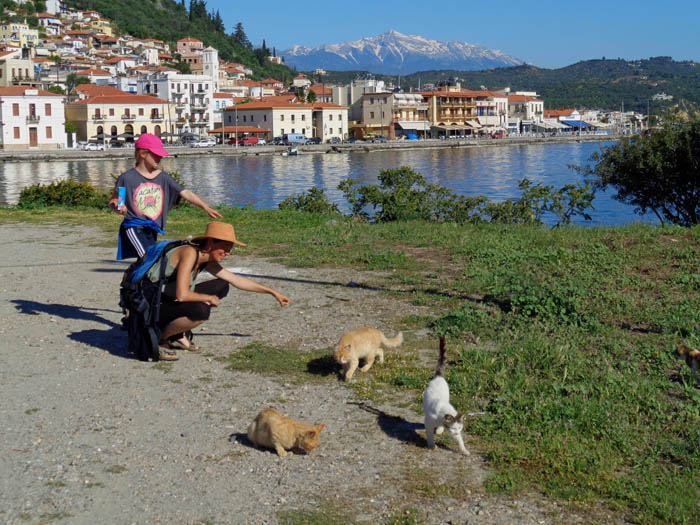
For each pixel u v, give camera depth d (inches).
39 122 3772.1
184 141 4670.3
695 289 396.2
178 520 177.8
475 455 211.6
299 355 301.4
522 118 7450.8
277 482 196.5
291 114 5054.1
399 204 828.6
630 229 614.9
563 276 418.0
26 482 195.6
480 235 608.1
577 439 215.6
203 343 321.1
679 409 238.4
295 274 467.5
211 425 233.1
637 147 799.7
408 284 430.6
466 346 307.6
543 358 281.0
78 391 262.2
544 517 179.3
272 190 2191.2
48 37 7613.2
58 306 390.6
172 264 293.4
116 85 5541.3
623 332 321.7
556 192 800.9
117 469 203.5
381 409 245.8
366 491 191.5
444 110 6072.8
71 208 924.6
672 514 178.4
